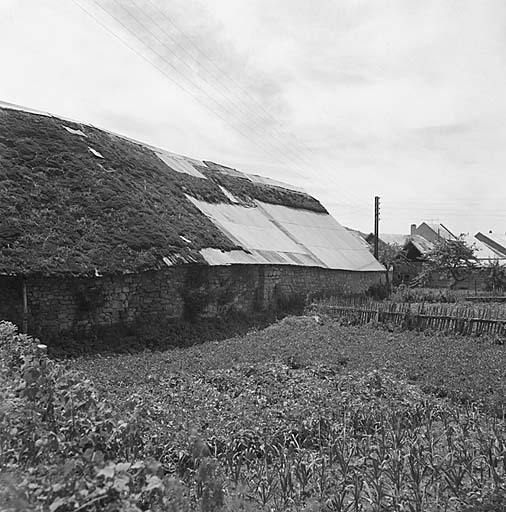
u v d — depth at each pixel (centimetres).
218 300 2077
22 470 408
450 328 1972
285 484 591
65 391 576
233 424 757
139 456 565
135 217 1889
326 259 3164
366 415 834
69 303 1538
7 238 1488
